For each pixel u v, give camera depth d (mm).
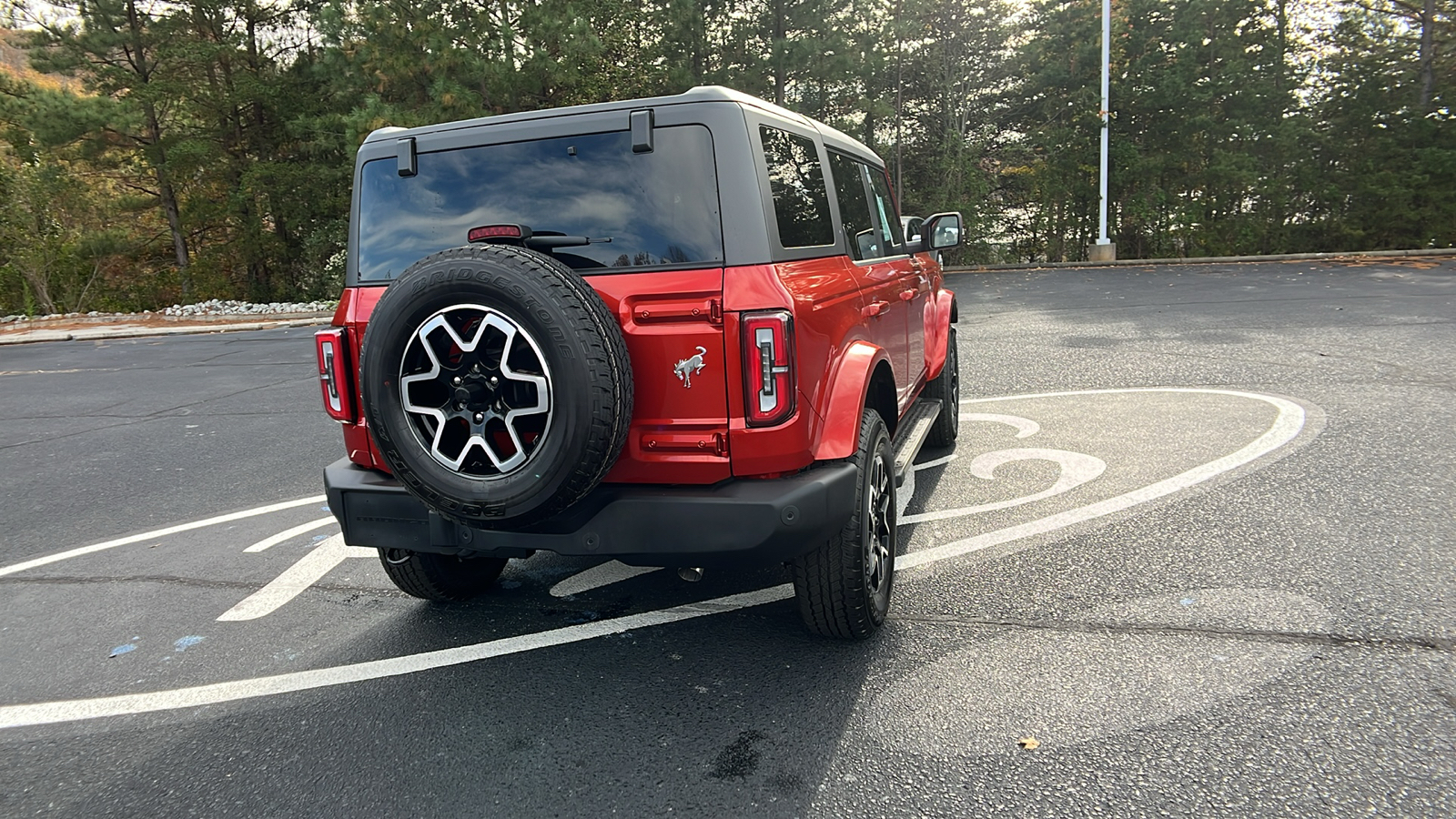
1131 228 27391
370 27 23531
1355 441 5594
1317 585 3592
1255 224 25562
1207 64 26359
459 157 3164
